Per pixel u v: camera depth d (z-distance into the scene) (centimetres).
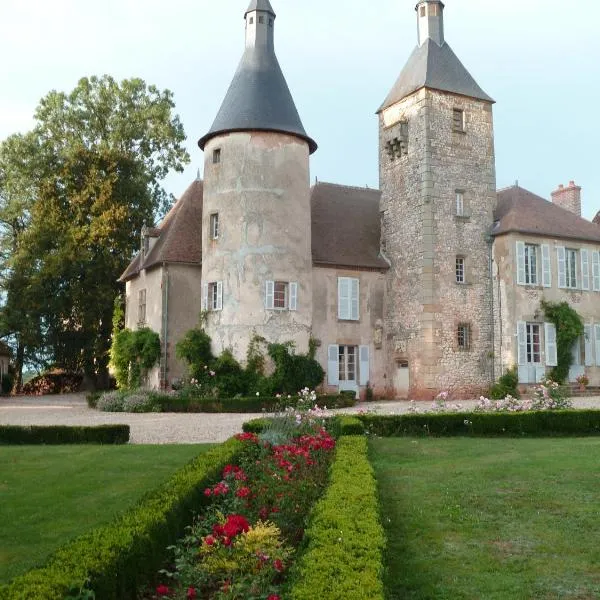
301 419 1289
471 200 2747
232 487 749
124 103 3641
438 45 2872
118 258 3353
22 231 3819
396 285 2789
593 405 2084
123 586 490
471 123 2791
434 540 701
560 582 579
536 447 1287
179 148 3728
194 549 539
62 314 3459
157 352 2606
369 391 2727
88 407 2470
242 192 2483
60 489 937
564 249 2803
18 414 2159
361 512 627
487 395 2647
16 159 3538
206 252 2552
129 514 598
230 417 1958
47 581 428
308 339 2506
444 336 2612
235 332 2412
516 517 780
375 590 431
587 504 829
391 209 2864
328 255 2733
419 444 1350
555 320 2712
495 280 2727
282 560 527
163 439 1528
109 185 3303
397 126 2806
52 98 3584
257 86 2581
